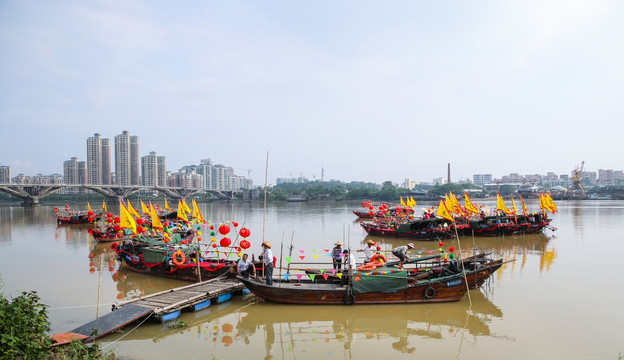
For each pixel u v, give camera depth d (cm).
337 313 1526
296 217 6900
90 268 2408
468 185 18888
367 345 1248
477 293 1762
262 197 17425
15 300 938
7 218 6594
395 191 16000
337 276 1683
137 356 1158
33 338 919
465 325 1400
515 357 1145
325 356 1170
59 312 1556
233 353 1188
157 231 2700
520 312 1516
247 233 1702
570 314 1486
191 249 2248
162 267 2119
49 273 2269
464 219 3816
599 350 1179
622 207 9494
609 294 1731
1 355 827
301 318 1483
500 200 3909
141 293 1838
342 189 17650
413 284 1589
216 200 18200
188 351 1198
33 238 3862
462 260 1730
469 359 1136
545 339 1266
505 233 3781
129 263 2284
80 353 1028
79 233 4294
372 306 1595
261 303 1650
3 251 3067
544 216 4019
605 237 3650
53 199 14788
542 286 1872
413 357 1157
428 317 1480
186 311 1543
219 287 1678
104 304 1664
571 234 3894
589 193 17300
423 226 3600
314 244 3409
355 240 3659
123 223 2231
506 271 2188
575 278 2020
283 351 1205
